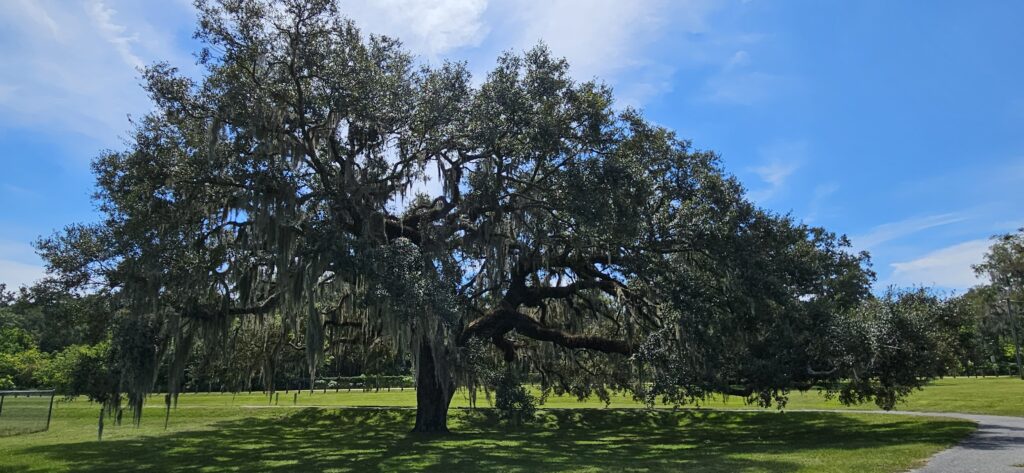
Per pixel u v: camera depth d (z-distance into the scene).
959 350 21.39
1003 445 13.63
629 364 21.86
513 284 20.28
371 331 21.03
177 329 16.06
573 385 26.47
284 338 22.86
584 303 22.34
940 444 14.03
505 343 21.36
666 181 18.86
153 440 21.28
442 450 16.75
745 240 17.75
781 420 24.30
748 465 11.99
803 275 18.84
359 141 16.45
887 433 17.72
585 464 13.30
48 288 15.52
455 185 18.45
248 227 17.22
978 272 60.41
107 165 15.42
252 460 15.76
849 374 17.86
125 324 14.73
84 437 22.61
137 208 14.93
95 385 14.83
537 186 17.75
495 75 16.91
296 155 15.61
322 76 14.90
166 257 15.03
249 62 14.96
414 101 16.66
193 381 23.56
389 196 17.61
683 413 27.16
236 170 15.31
